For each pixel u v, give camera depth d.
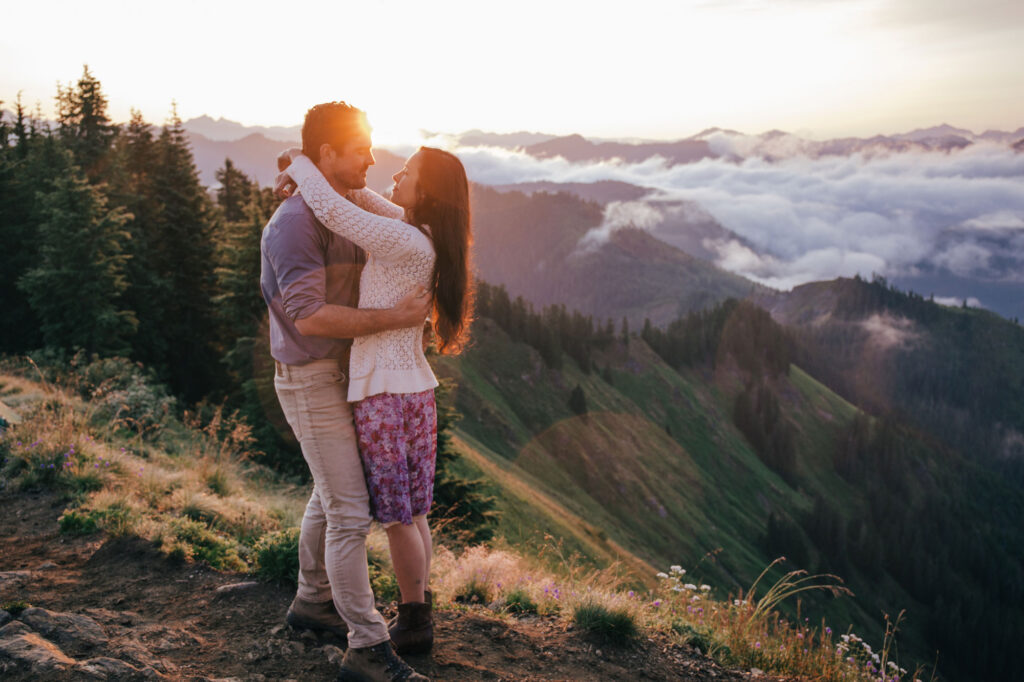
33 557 3.80
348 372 2.56
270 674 2.63
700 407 155.25
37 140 39.78
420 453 2.68
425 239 2.48
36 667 2.40
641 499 106.00
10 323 29.78
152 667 2.54
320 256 2.39
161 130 34.88
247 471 9.94
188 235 33.75
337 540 2.57
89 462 5.47
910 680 3.90
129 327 26.84
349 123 2.48
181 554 3.79
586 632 3.53
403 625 2.87
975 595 123.12
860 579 117.00
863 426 162.88
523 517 42.47
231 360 21.67
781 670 3.83
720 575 91.75
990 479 170.50
